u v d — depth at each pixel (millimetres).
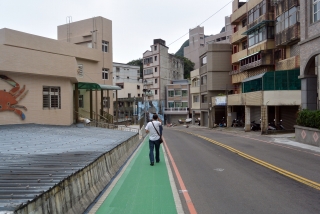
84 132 16391
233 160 11406
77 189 5473
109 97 33688
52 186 4320
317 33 17312
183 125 54719
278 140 19344
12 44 22078
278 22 27031
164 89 62375
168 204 6012
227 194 6715
